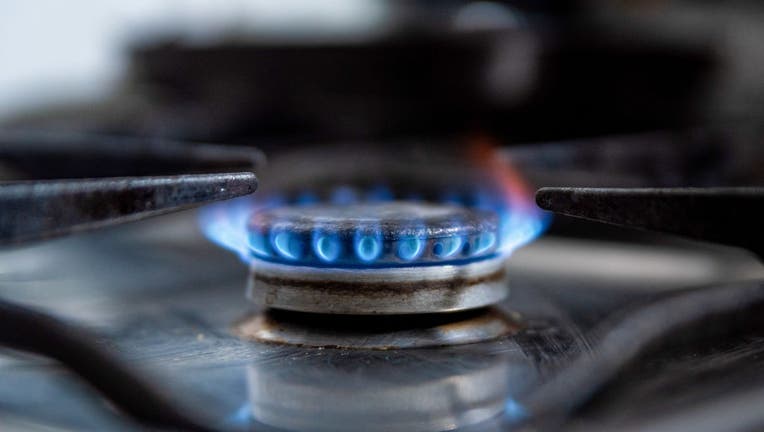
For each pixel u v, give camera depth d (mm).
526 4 881
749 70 891
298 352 487
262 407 448
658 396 446
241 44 821
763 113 814
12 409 441
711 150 668
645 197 483
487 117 781
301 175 680
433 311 494
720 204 482
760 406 439
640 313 455
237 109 841
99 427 430
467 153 706
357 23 1065
